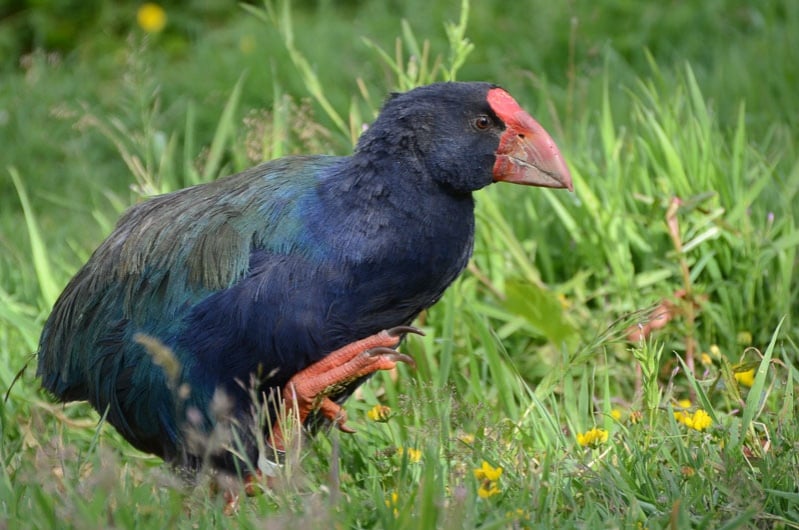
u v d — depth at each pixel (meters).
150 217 7.34
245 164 9.97
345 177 7.03
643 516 6.13
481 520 6.02
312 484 6.67
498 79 13.80
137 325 7.15
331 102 13.10
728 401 7.75
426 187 7.03
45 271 9.16
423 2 15.02
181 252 7.06
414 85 9.49
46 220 12.50
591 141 10.84
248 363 6.96
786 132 10.95
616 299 9.09
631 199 9.52
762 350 8.80
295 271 6.89
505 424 7.15
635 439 6.92
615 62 13.37
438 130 7.02
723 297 8.90
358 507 6.21
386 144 7.00
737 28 14.08
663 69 13.32
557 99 13.00
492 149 7.15
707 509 6.21
